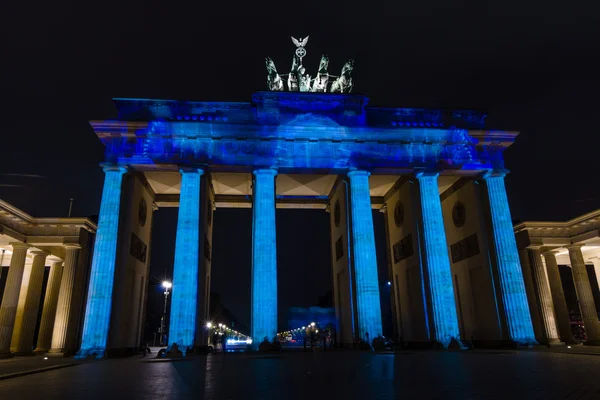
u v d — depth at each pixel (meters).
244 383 18.45
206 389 16.70
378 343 45.16
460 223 58.12
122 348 46.56
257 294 44.88
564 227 62.75
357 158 50.94
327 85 62.53
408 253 54.94
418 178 52.28
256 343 43.56
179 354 41.44
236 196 62.59
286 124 50.22
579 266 61.00
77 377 22.58
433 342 47.56
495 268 50.69
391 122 53.75
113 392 16.33
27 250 56.41
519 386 15.95
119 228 46.81
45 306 61.66
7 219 51.47
